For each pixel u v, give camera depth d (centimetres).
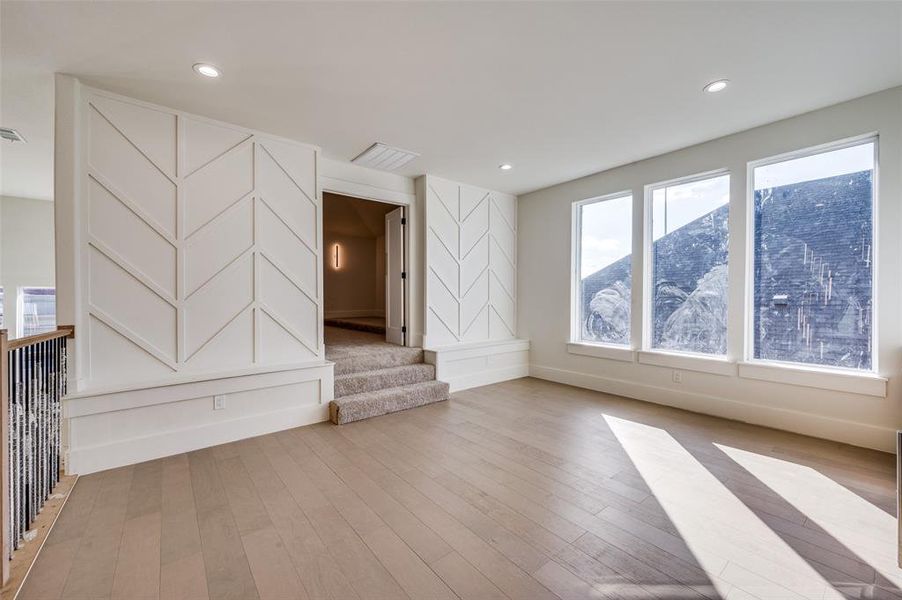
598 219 471
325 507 208
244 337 321
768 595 145
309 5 186
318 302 364
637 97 279
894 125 269
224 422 299
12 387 169
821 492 220
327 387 354
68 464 240
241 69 241
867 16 195
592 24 202
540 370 530
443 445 294
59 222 245
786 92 273
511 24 202
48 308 539
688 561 164
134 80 252
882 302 276
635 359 421
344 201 659
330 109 294
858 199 291
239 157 319
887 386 272
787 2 186
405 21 199
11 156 375
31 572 157
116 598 144
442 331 480
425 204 459
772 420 325
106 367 264
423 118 311
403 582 153
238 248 318
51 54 224
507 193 549
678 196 393
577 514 201
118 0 180
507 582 153
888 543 175
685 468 252
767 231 335
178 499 215
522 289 555
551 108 295
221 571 159
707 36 212
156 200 282
